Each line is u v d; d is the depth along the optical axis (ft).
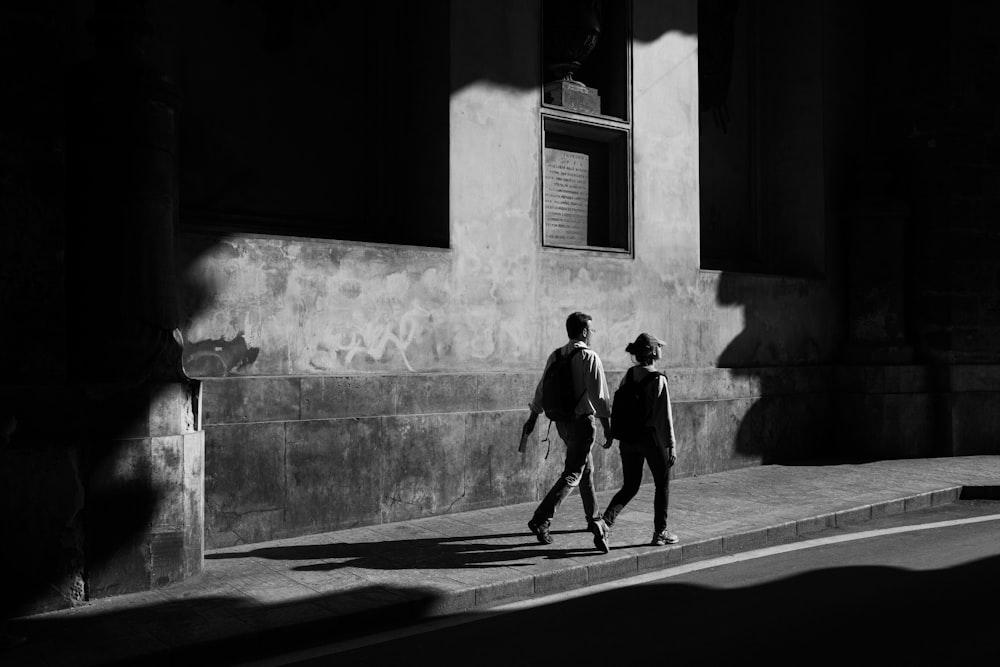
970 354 39.22
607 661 14.57
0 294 17.62
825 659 14.42
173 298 19.60
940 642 15.21
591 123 31.35
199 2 25.67
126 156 18.70
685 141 34.32
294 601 17.53
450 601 18.10
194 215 25.32
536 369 29.48
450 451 26.68
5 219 17.70
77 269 18.65
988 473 33.58
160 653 14.79
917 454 38.37
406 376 25.95
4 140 17.66
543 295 29.78
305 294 24.20
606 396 21.76
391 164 29.40
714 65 39.91
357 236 28.86
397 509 25.45
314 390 23.98
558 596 19.02
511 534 23.66
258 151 26.89
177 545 18.89
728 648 15.07
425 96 28.48
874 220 39.83
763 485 31.27
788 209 41.22
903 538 24.31
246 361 23.15
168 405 18.94
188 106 25.36
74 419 17.72
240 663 15.19
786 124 41.27
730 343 35.96
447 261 27.27
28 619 16.63
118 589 18.02
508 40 29.09
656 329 33.19
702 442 33.94
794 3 40.96
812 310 39.55
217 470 22.24
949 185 39.09
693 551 22.29
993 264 39.91
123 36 19.13
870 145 41.42
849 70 41.29
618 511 22.30
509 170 29.01
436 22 28.12
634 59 32.65
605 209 32.76
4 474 16.78
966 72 39.47
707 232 39.96
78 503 17.60
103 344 18.53
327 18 28.53
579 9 30.99
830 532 25.36
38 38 18.11
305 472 23.70
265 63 27.12
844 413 39.65
